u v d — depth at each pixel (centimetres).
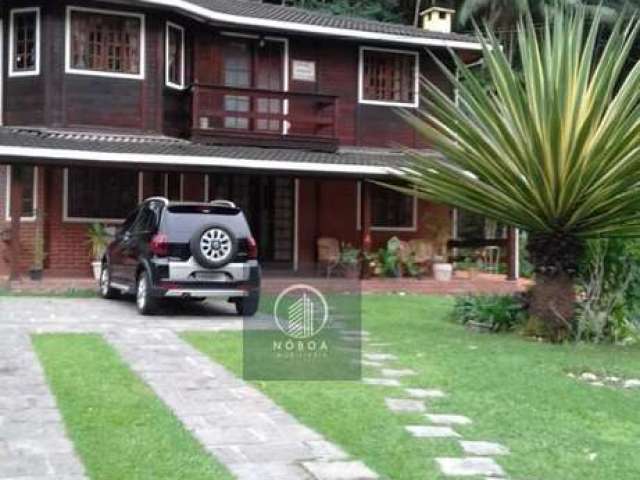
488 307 1149
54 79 1644
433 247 1931
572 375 828
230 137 1741
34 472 481
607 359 920
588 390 746
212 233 1164
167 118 1753
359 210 1964
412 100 1998
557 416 648
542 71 995
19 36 1677
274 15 1897
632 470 519
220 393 689
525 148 970
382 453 534
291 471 494
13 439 545
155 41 1720
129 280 1262
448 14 2220
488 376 792
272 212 1903
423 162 1070
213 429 582
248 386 717
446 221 2020
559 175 973
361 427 593
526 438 583
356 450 538
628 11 3203
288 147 1789
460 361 872
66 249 1684
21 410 618
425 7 3619
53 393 672
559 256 1062
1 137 1499
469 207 1075
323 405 654
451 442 565
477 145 1010
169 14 1739
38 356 826
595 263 1075
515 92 984
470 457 533
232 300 1236
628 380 814
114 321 1105
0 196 1681
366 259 1764
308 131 1886
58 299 1374
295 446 545
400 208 1998
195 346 903
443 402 680
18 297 1385
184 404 651
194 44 1831
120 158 1491
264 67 1902
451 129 1039
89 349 871
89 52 1670
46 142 1491
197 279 1163
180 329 1034
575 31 1006
